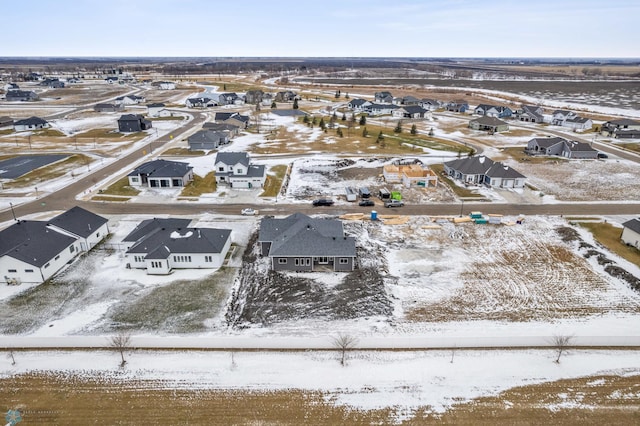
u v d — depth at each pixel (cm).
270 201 6694
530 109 14388
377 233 5509
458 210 6312
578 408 2797
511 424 2680
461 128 12925
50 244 4566
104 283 4300
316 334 3522
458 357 3262
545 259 4812
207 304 3947
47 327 3597
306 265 4531
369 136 11494
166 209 6334
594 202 6625
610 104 18650
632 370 3128
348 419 2719
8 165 8462
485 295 4097
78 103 17938
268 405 2817
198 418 2712
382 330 3572
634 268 4531
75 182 7500
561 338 3231
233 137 11369
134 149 9994
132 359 3219
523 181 7288
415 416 2742
